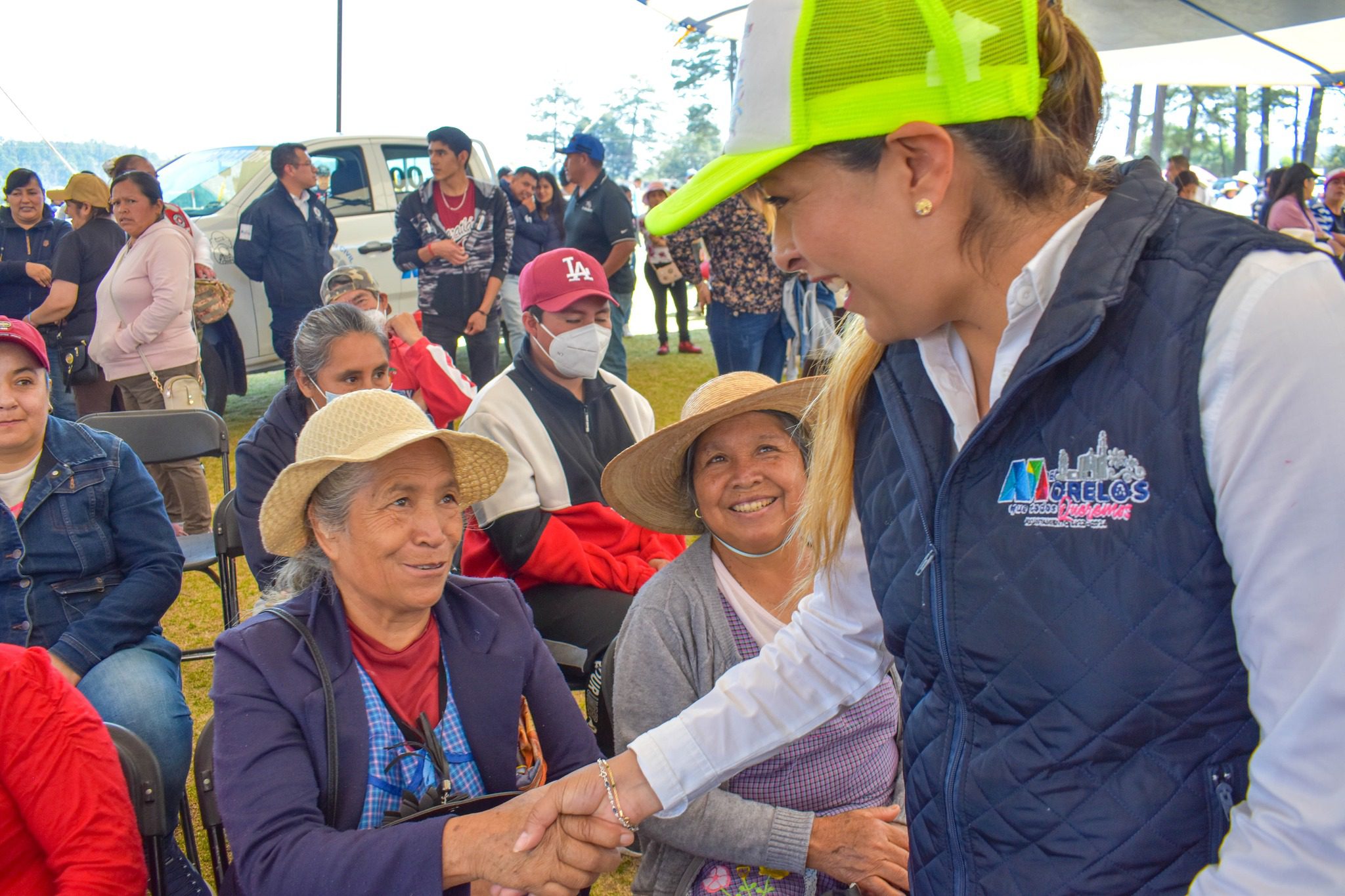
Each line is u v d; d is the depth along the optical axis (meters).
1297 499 0.77
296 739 1.60
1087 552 0.90
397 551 1.65
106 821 1.64
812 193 0.94
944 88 0.86
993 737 1.01
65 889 1.57
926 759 1.10
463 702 1.74
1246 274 0.82
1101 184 0.97
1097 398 0.89
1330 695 0.76
